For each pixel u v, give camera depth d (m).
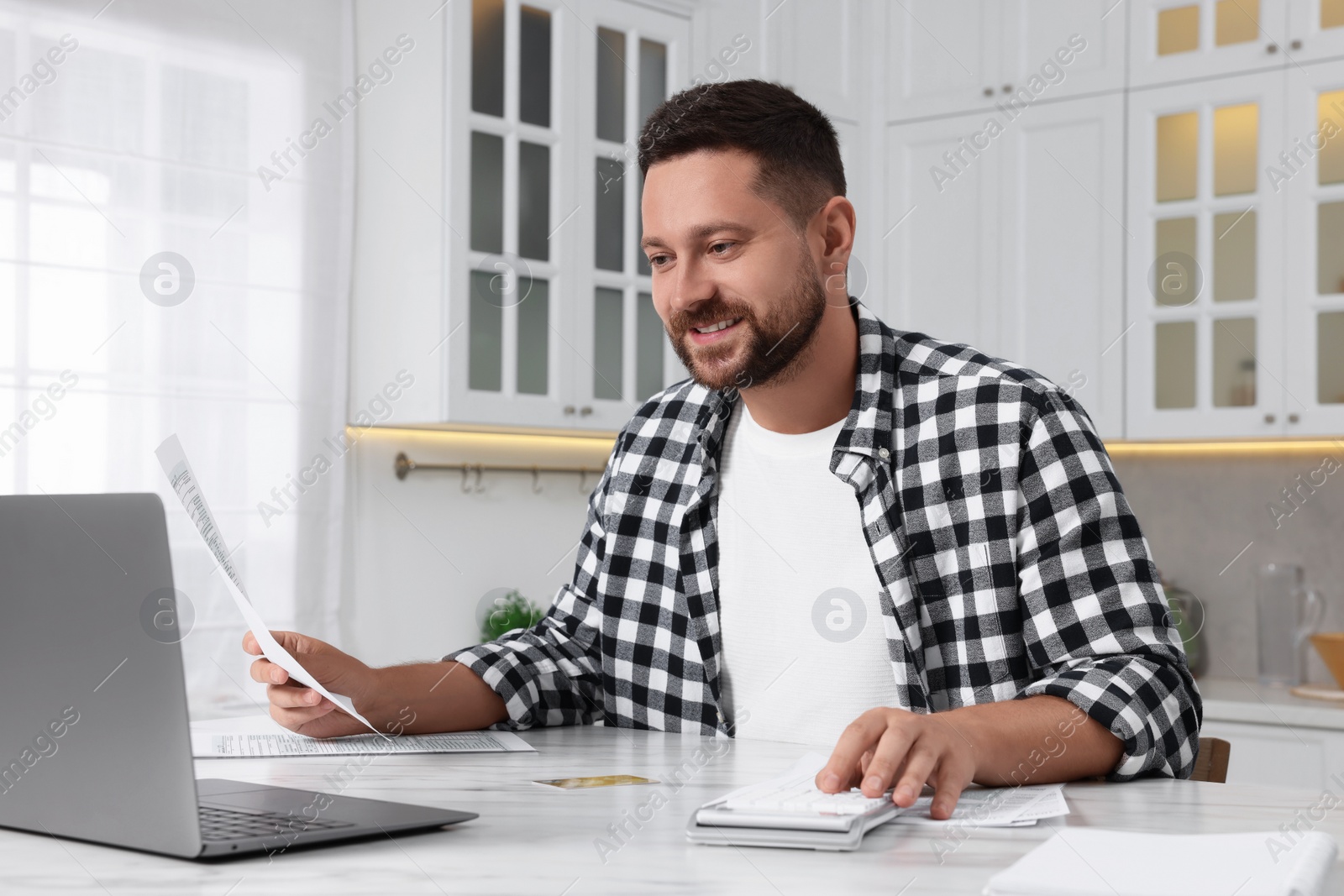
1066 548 1.13
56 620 0.73
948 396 1.22
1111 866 0.64
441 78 2.59
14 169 2.33
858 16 3.23
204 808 0.80
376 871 0.67
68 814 0.74
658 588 1.37
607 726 1.38
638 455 1.42
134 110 2.48
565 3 2.75
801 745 1.17
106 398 2.43
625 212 2.88
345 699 1.15
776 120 1.15
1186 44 2.90
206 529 0.91
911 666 1.18
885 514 1.21
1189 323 2.88
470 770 1.01
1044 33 3.05
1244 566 3.15
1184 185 2.90
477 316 2.63
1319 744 2.57
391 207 2.72
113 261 2.45
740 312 1.15
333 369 2.74
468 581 2.98
